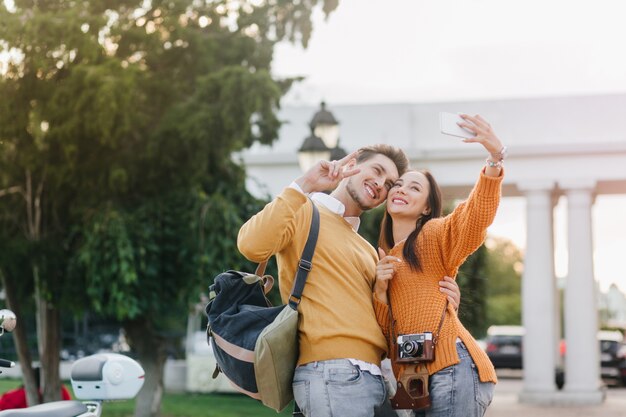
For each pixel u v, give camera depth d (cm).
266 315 387
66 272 1190
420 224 415
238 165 1370
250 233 386
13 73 1086
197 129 1106
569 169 2042
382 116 2186
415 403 392
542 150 2034
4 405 876
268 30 1273
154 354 1285
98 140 1125
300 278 387
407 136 2166
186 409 1658
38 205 1177
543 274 2025
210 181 1305
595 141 2059
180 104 1141
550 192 2062
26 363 1212
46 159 1121
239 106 1125
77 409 390
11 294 1219
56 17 1090
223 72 1132
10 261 1161
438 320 394
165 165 1168
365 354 386
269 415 1570
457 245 394
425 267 401
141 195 1225
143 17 1204
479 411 395
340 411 377
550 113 2084
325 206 412
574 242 2030
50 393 1217
